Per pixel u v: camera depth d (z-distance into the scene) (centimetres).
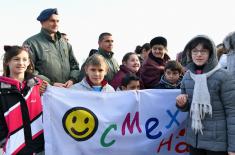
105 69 412
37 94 360
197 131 334
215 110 325
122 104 395
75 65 514
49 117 367
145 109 400
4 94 342
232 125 315
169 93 407
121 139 391
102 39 548
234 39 400
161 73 520
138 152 396
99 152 385
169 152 406
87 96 385
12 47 353
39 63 468
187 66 345
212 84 321
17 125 344
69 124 376
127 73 518
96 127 384
